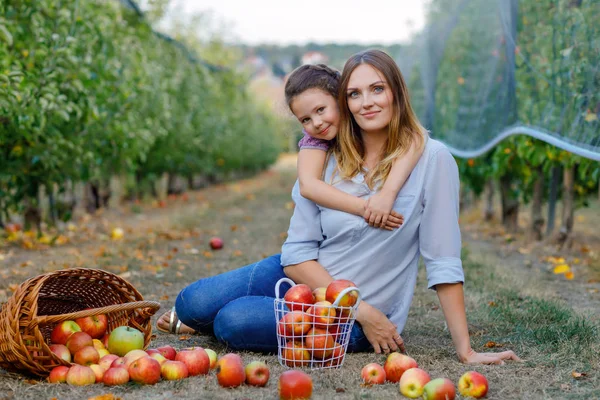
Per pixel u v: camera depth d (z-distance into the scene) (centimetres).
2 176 631
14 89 507
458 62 793
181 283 508
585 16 419
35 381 267
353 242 312
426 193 305
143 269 561
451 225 304
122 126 751
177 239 772
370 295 314
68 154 677
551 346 324
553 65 468
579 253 657
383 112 302
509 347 332
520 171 726
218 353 321
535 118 508
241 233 835
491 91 630
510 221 827
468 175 908
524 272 556
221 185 2072
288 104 319
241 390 258
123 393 255
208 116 1523
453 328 305
